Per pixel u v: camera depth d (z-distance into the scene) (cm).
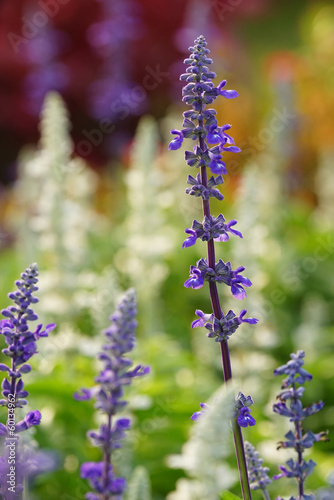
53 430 451
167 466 445
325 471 451
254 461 240
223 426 195
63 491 425
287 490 411
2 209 998
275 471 425
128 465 390
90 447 454
